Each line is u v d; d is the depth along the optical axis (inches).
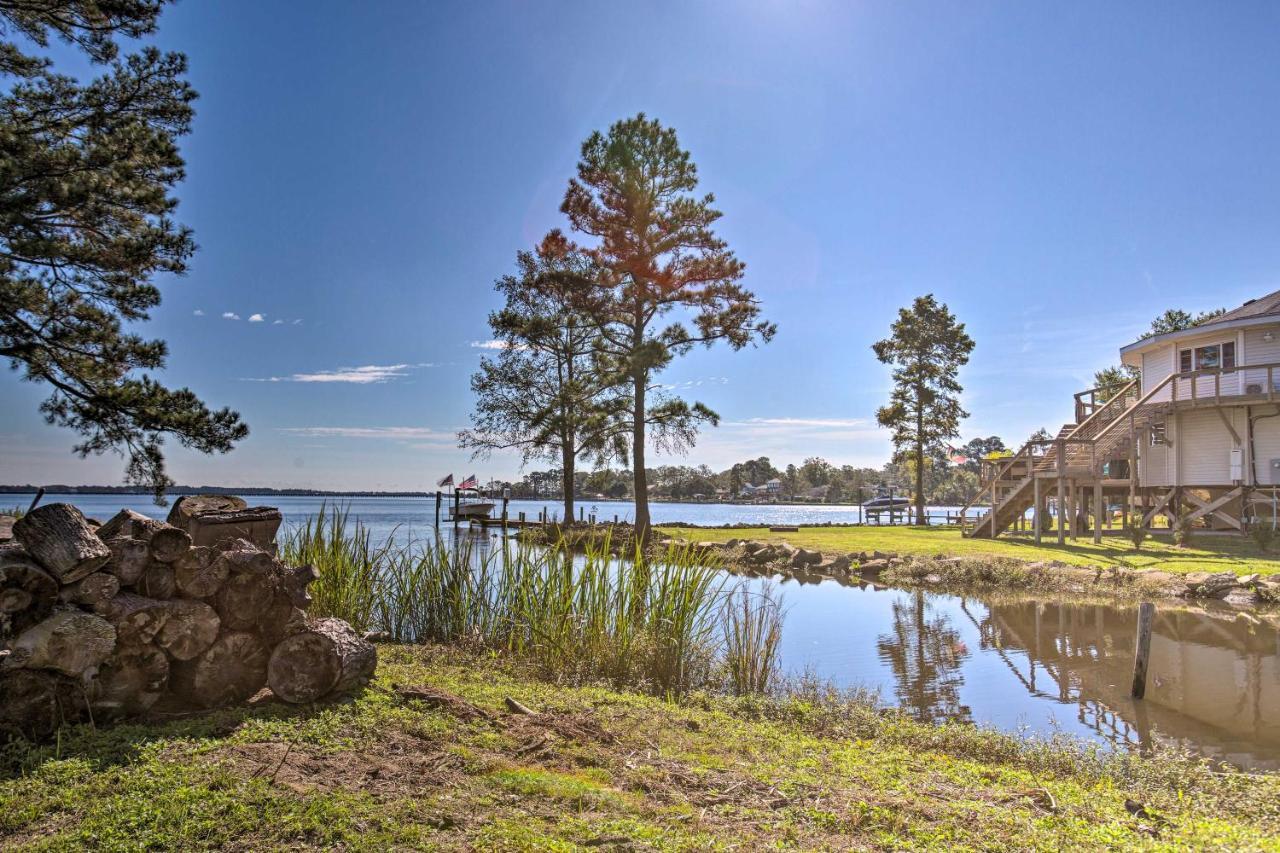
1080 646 464.4
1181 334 1042.7
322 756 183.3
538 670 328.2
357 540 420.2
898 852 154.0
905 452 1755.7
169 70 629.9
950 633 506.3
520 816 159.0
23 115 586.6
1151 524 1232.8
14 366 579.5
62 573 187.3
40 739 181.8
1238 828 182.5
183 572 211.3
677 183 1219.2
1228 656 437.1
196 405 607.2
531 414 1389.0
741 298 1194.0
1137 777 233.3
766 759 216.1
